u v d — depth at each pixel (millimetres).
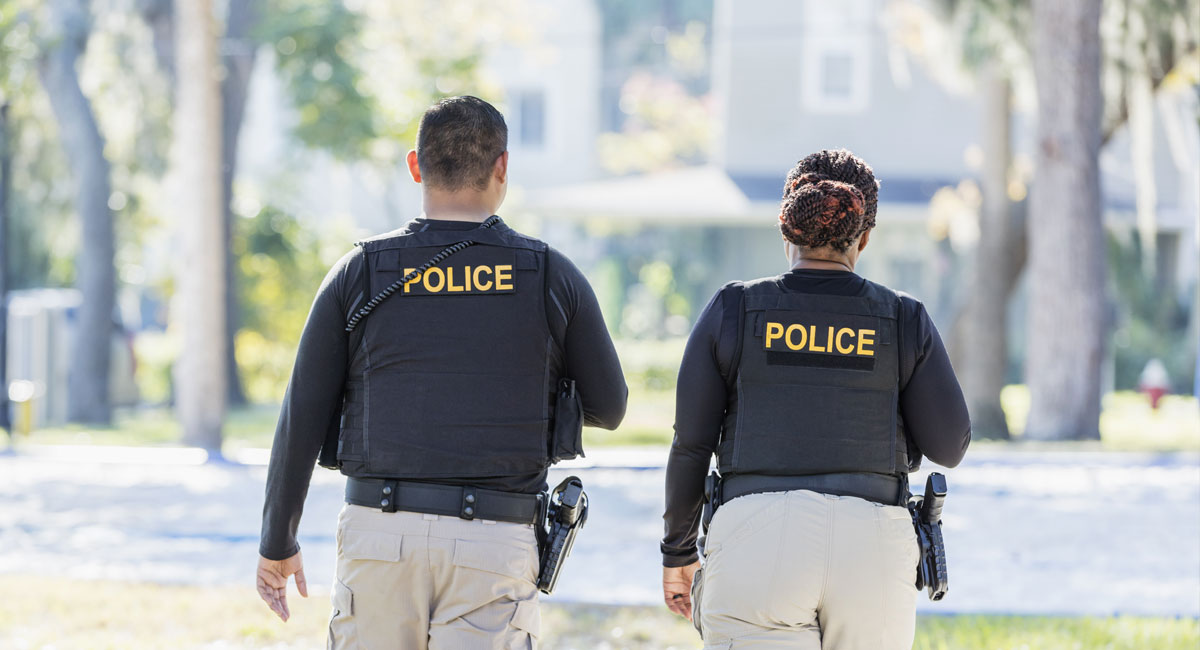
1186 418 33406
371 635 5152
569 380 5410
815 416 5215
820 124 44156
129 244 43812
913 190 42312
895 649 5160
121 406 38438
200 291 25484
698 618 5492
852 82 43906
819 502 5090
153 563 13539
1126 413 35000
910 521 5273
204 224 25406
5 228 30172
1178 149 29969
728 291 5430
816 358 5258
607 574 13016
